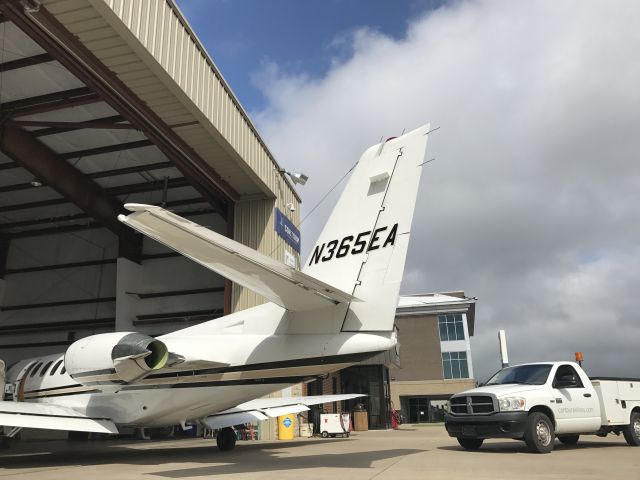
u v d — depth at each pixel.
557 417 9.40
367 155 8.24
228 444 11.25
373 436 17.02
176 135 13.52
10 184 19.47
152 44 10.62
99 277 22.20
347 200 8.22
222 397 8.75
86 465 8.62
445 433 18.75
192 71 12.20
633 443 10.58
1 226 22.84
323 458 8.83
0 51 12.45
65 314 22.20
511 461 7.83
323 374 7.75
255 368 8.23
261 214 17.34
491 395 9.27
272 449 11.29
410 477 6.13
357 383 26.34
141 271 21.55
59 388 11.40
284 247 17.88
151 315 20.81
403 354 43.12
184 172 15.54
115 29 9.88
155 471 7.37
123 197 20.61
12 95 14.05
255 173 15.90
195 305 20.48
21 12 9.65
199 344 8.84
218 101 13.53
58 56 10.81
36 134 16.16
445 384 39.62
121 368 8.15
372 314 7.32
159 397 9.41
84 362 9.20
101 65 10.98
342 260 7.91
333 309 7.67
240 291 16.72
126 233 21.20
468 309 43.44
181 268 21.16
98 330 21.64
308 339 7.78
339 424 16.56
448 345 43.00
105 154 17.36
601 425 10.16
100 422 9.54
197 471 7.19
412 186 7.57
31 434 20.64
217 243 5.50
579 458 8.18
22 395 12.31
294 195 19.41
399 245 7.39
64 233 23.19
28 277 23.20
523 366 10.62
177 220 5.10
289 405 11.95
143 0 10.44
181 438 17.95
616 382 10.63
